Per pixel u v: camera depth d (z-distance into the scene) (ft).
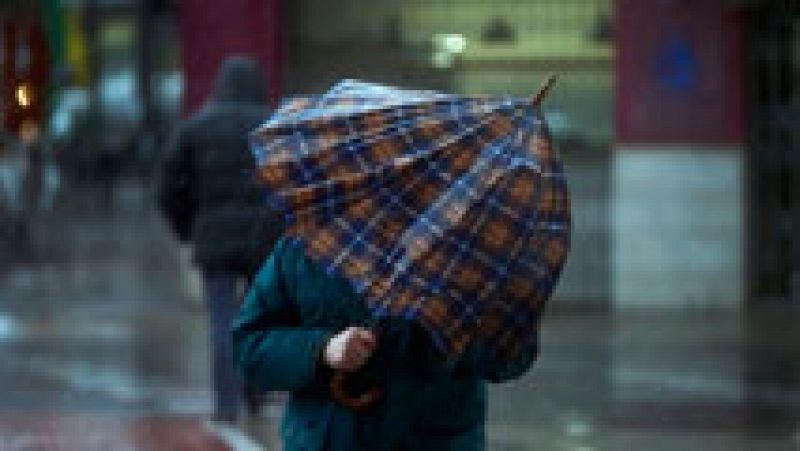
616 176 93.20
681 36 92.73
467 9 93.04
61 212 131.75
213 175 52.34
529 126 20.52
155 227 121.29
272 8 91.40
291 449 21.09
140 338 82.48
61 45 97.04
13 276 114.93
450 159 20.13
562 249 20.16
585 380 66.90
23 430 54.44
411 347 20.34
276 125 20.74
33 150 122.11
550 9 93.04
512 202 19.92
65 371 70.23
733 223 93.30
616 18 92.73
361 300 20.03
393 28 92.99
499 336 19.95
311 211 20.15
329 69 92.79
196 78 91.40
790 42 92.99
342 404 20.59
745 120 93.20
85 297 102.47
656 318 91.40
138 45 139.03
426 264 19.66
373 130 20.38
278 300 21.21
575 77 93.04
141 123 139.74
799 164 93.30
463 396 20.79
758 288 93.81
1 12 71.51
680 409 59.88
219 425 54.13
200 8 91.30
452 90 92.99
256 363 21.02
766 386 66.08
